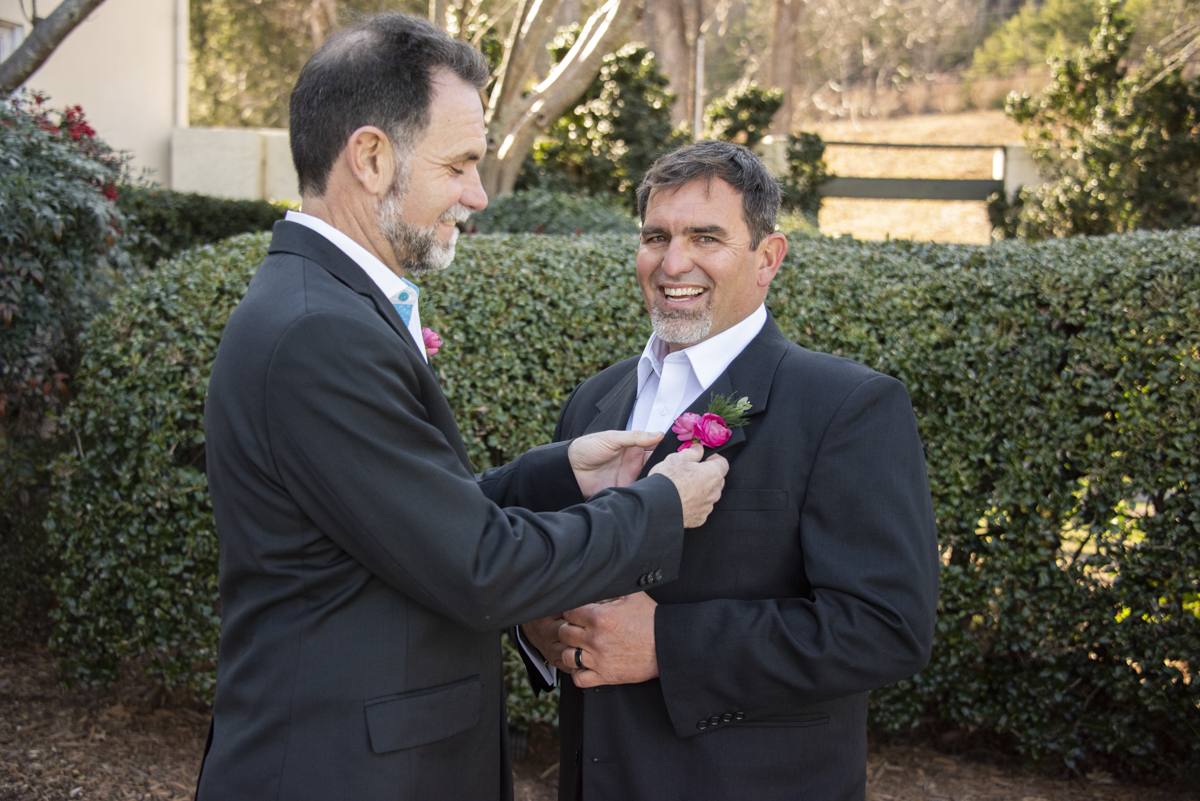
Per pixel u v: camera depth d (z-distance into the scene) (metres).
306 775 1.38
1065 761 3.06
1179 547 2.88
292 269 1.49
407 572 1.38
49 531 3.33
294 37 20.72
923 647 1.55
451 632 1.52
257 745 1.41
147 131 9.73
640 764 1.63
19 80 4.79
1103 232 10.15
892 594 1.54
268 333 1.40
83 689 3.46
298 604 1.44
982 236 12.97
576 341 3.24
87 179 4.38
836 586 1.55
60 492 3.33
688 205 1.71
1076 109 10.83
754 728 1.61
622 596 1.54
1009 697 3.10
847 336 3.16
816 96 30.62
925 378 3.11
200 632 3.21
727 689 1.55
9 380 3.88
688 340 1.75
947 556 3.21
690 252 1.71
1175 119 10.02
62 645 3.34
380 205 1.53
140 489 3.17
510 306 3.26
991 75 29.05
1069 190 10.32
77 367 4.07
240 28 20.36
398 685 1.44
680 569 1.67
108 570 3.22
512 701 3.15
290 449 1.37
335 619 1.42
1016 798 3.00
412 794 1.43
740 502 1.65
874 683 1.54
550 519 1.46
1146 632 2.91
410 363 1.49
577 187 10.29
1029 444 3.04
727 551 1.65
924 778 3.15
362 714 1.41
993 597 3.06
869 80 31.88
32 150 4.13
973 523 3.07
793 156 11.88
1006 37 28.92
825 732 1.65
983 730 3.43
